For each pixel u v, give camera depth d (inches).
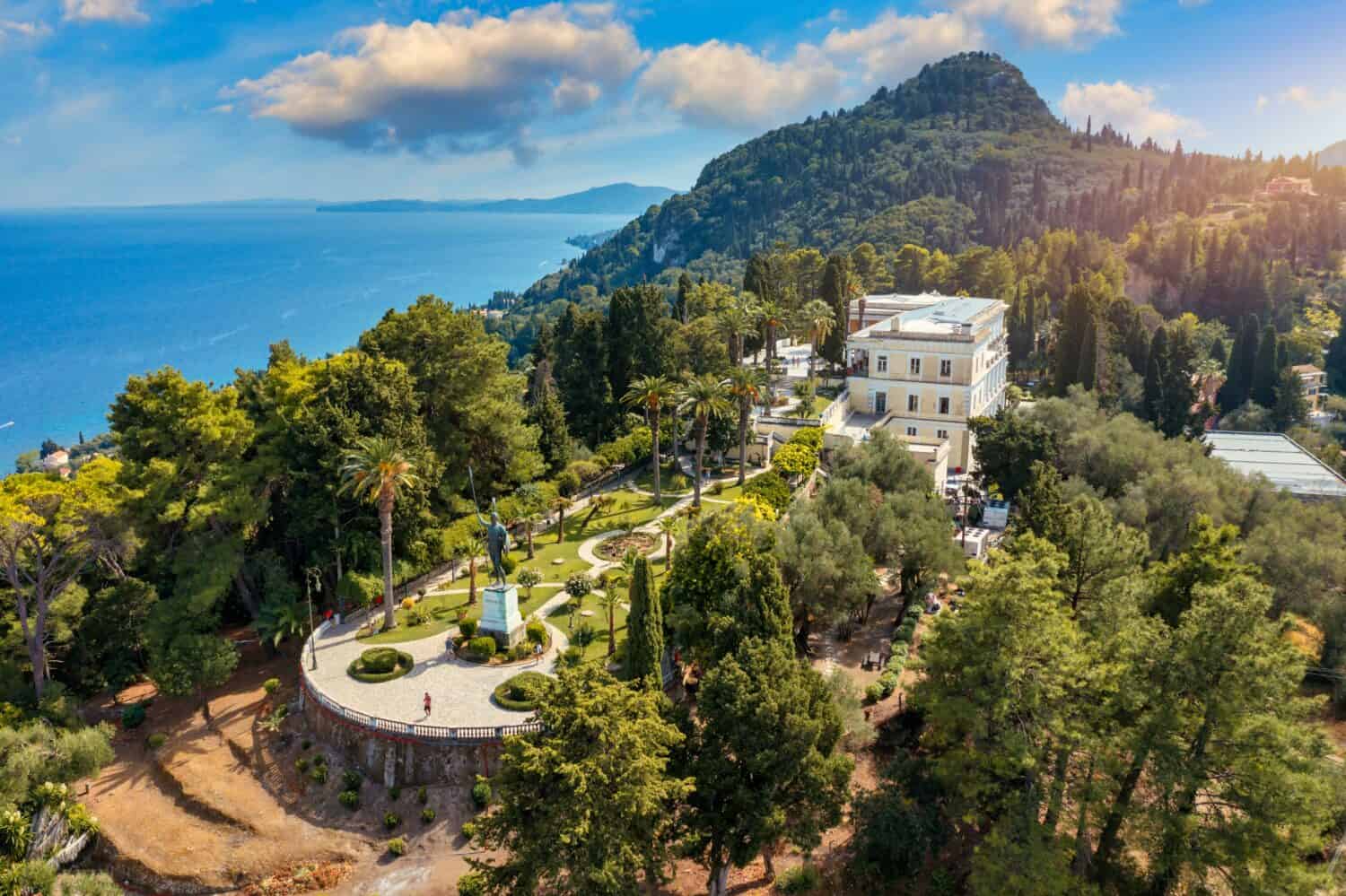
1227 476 3558.1
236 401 3134.8
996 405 5187.0
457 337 3599.9
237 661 2721.5
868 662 2657.5
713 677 1840.6
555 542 3469.5
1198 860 1675.7
